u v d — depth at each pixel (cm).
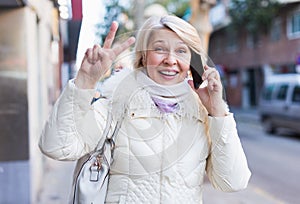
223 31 2841
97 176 181
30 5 515
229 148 185
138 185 180
